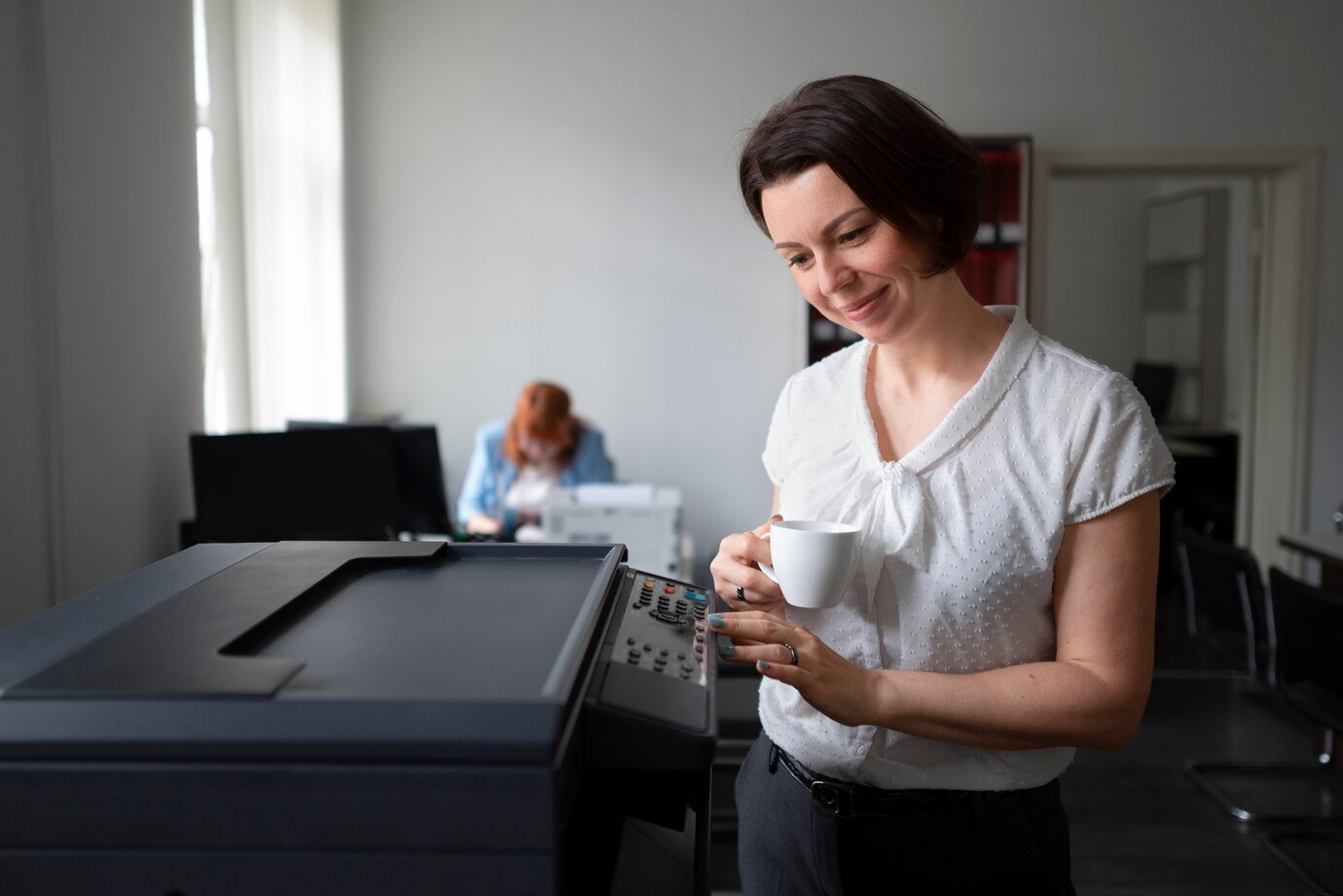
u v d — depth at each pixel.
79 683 0.67
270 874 0.66
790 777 1.13
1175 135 4.72
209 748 0.64
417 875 0.65
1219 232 6.73
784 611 1.10
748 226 4.77
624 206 4.76
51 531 2.05
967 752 1.04
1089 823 3.14
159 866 0.66
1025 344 1.04
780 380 4.83
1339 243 4.80
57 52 2.06
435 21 4.68
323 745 0.64
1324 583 3.60
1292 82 4.71
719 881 2.73
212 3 3.24
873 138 0.89
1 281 1.89
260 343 3.50
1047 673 0.96
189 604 0.85
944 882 1.06
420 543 1.11
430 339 4.79
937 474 1.04
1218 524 5.84
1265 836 3.01
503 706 0.64
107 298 2.27
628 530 3.04
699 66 4.71
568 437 3.89
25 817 0.66
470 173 4.73
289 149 3.82
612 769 0.73
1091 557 0.99
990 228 4.59
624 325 4.80
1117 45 4.69
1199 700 4.25
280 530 2.37
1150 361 7.55
